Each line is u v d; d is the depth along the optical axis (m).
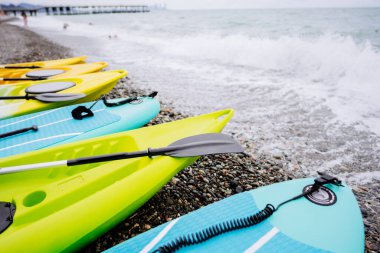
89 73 5.15
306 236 1.57
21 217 1.74
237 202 1.83
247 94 5.88
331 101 5.29
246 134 4.08
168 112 4.82
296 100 5.41
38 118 3.08
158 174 2.15
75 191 2.01
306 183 1.98
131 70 8.16
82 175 2.15
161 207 2.53
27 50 10.82
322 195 1.84
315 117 4.61
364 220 2.44
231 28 20.38
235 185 2.85
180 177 2.96
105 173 2.19
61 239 1.68
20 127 2.90
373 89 5.90
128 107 3.41
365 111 4.79
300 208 1.75
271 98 5.59
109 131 2.98
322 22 21.62
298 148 3.67
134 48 12.60
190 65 8.98
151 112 3.48
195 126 2.88
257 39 11.04
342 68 7.13
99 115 3.19
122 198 1.95
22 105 3.41
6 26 26.27
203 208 1.79
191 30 20.55
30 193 1.94
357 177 3.06
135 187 2.02
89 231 1.80
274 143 3.81
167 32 19.81
